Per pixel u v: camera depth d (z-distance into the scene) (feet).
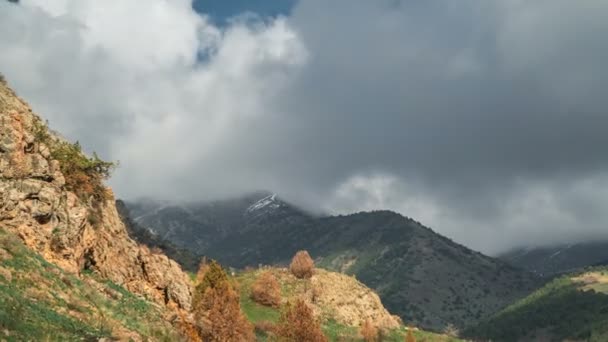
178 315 218.38
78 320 132.77
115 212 226.58
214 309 251.39
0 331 106.93
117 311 159.02
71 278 156.35
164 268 237.45
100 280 183.83
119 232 221.25
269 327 396.16
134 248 225.35
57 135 215.72
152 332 160.86
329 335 504.84
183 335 185.78
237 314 264.11
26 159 175.01
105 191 223.71
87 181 208.85
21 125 182.80
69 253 170.40
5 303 116.98
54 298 135.64
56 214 172.55
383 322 631.15
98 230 202.90
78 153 211.00
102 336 129.59
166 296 228.63
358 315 606.14
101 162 218.59
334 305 596.29
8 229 156.04
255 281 561.02
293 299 558.15
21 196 165.58
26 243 158.30
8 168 168.04
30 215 164.45
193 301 247.70
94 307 148.77
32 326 115.34
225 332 252.62
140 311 175.32
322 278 639.76
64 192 184.14
